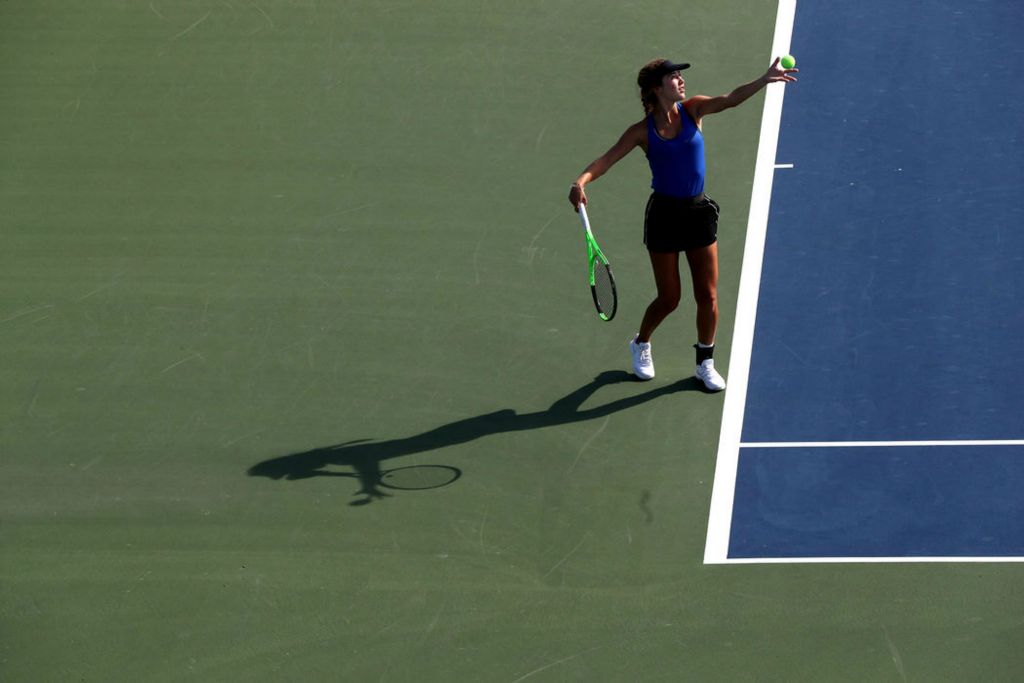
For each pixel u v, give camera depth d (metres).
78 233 28.47
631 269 26.53
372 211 28.59
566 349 24.80
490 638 19.27
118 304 26.48
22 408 24.12
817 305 25.27
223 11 35.56
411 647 19.22
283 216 28.61
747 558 20.31
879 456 22.00
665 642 19.00
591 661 18.80
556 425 23.11
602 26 34.00
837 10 33.69
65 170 30.38
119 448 23.16
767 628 19.11
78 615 20.09
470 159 29.97
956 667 18.28
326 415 23.64
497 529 21.11
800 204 27.78
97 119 31.97
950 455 21.89
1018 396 22.92
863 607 19.31
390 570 20.52
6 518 21.84
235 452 22.95
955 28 32.59
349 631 19.55
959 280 25.50
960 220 26.94
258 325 25.77
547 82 32.22
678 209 21.83
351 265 27.14
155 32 34.84
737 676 18.41
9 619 20.06
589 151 29.91
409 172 29.70
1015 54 31.50
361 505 21.70
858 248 26.52
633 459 22.31
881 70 31.47
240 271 27.17
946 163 28.47
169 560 20.95
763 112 30.52
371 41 34.12
